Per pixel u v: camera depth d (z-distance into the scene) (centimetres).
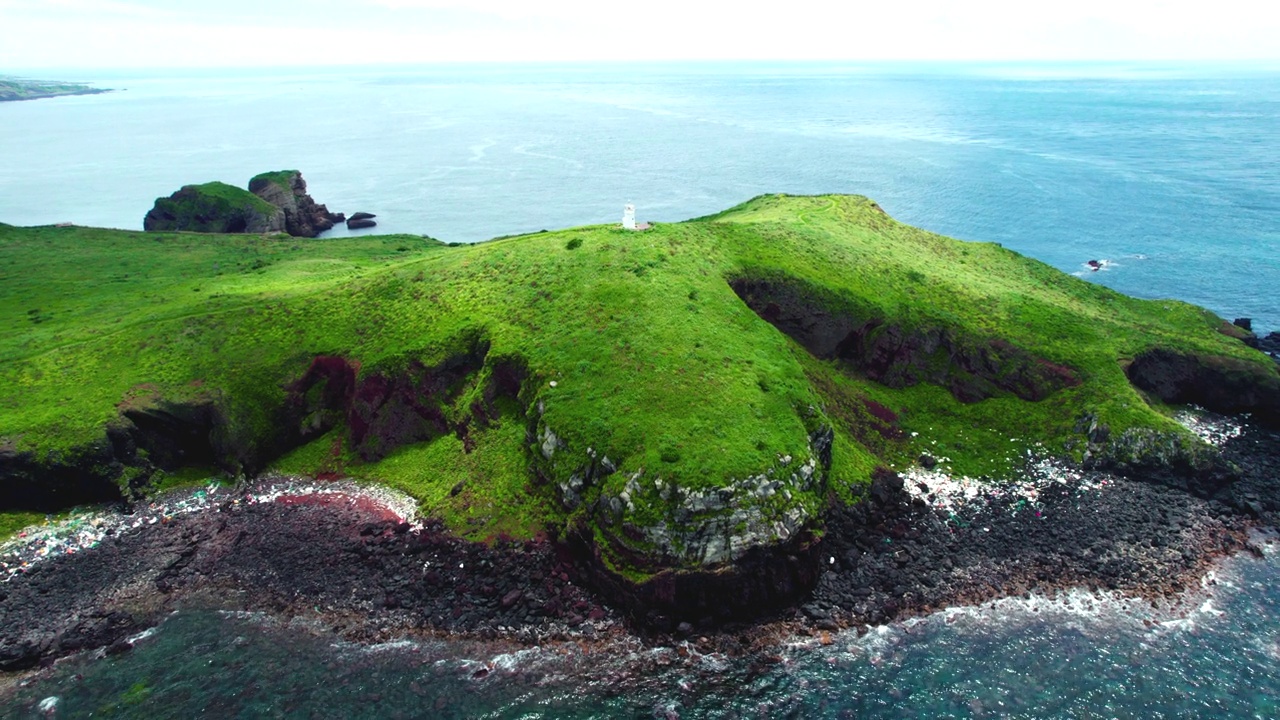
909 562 5422
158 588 5400
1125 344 7538
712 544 4903
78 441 6288
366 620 5006
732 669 4581
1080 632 4828
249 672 4641
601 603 5056
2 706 4456
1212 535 5694
